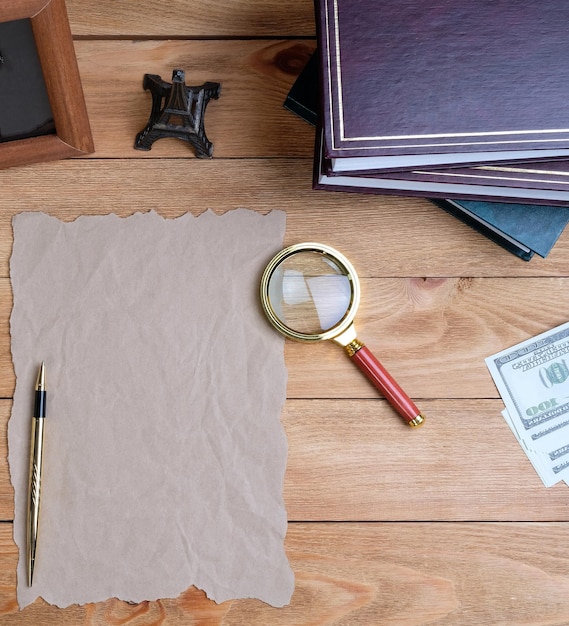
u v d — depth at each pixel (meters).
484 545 0.88
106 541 0.87
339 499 0.88
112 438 0.88
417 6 0.79
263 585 0.87
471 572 0.88
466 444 0.89
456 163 0.79
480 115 0.78
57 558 0.86
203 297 0.90
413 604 0.87
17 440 0.87
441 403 0.90
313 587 0.87
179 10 0.93
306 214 0.92
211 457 0.88
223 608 0.87
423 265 0.91
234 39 0.93
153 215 0.91
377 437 0.89
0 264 0.90
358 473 0.88
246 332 0.90
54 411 0.88
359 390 0.89
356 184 0.84
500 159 0.79
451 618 0.87
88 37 0.93
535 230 0.86
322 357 0.90
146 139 0.90
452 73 0.78
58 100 0.84
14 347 0.89
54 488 0.87
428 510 0.88
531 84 0.78
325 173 0.80
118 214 0.91
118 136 0.92
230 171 0.92
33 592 0.86
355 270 0.91
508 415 0.90
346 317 0.87
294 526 0.88
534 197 0.83
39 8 0.76
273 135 0.92
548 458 0.89
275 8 0.93
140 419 0.88
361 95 0.78
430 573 0.88
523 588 0.88
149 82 0.90
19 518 0.86
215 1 0.93
